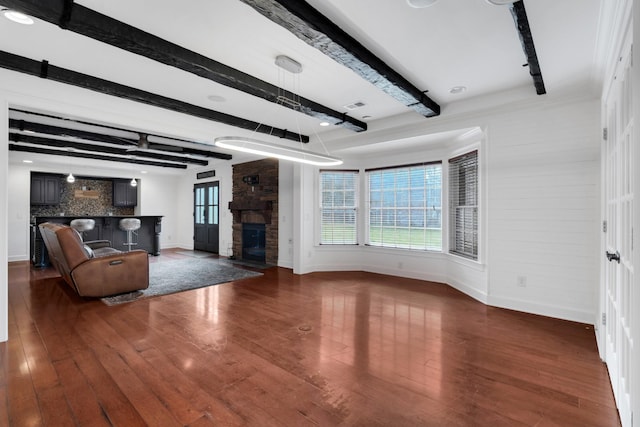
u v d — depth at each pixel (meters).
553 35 2.31
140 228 8.23
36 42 2.51
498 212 3.79
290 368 2.38
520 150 3.61
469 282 4.38
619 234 2.05
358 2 1.98
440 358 2.55
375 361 2.50
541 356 2.57
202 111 4.06
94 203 9.03
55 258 4.72
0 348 2.69
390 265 5.72
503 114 3.71
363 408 1.91
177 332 3.07
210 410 1.88
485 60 2.80
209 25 2.27
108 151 6.52
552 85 3.13
